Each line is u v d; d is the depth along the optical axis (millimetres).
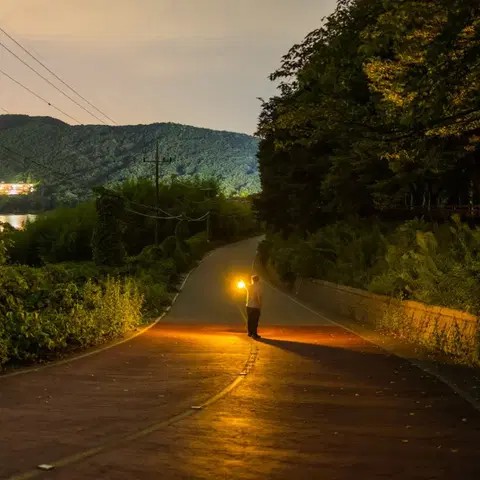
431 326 14797
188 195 104250
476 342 11562
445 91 8008
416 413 7707
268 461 5551
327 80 10352
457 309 13859
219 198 113125
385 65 9547
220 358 12969
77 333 13781
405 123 9227
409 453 5863
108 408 7652
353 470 5320
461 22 7039
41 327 11898
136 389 9070
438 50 7375
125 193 84562
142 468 5223
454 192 27578
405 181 25422
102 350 13852
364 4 9344
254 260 80438
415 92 8219
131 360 12383
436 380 10188
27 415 7090
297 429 6812
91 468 5172
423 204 31203
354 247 31000
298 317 27891
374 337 17781
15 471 5016
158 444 6016
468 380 9977
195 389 9188
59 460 5359
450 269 15445
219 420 7168
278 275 54469
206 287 50469
